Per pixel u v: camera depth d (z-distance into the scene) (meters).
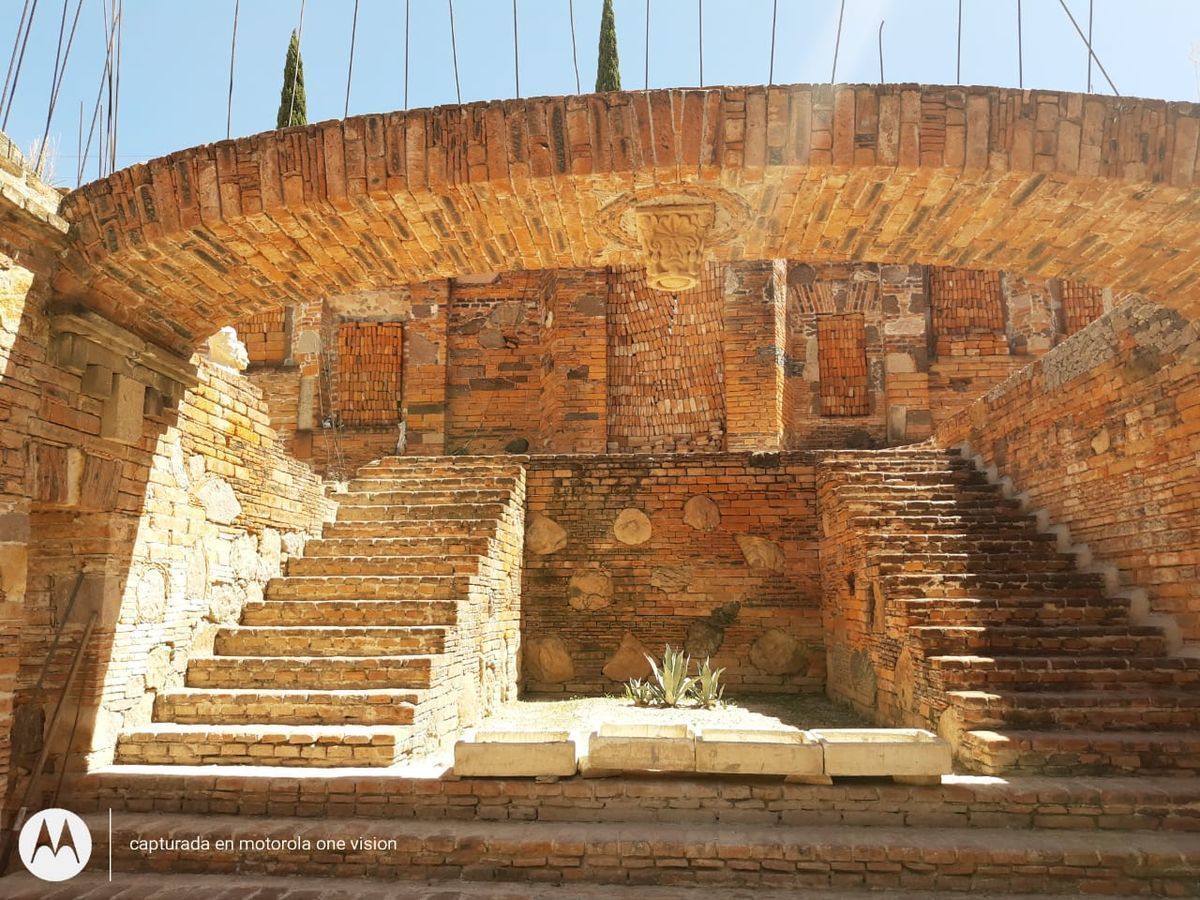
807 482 10.89
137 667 6.46
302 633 7.47
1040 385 9.31
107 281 5.80
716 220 5.92
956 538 8.95
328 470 15.50
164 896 4.91
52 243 5.53
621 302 15.30
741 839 5.26
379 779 5.77
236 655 7.46
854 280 15.22
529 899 4.90
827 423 14.91
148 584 6.59
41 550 6.13
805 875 5.14
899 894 5.03
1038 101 5.16
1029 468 9.58
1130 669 6.92
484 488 10.57
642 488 11.02
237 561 7.88
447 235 5.99
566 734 6.05
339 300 15.97
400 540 9.11
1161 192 5.22
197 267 5.98
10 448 5.21
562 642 10.76
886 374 14.89
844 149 5.16
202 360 7.34
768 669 10.51
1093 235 5.79
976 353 15.11
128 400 6.23
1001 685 6.93
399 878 5.25
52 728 5.69
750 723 8.55
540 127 5.31
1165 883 5.03
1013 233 5.88
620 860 5.21
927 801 5.59
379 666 7.02
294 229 5.71
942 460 10.78
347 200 5.43
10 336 5.23
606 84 15.59
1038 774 6.00
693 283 5.72
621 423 14.95
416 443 15.37
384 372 15.86
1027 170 5.14
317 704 6.61
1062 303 15.24
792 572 10.69
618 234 6.11
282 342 16.05
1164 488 7.35
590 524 10.98
